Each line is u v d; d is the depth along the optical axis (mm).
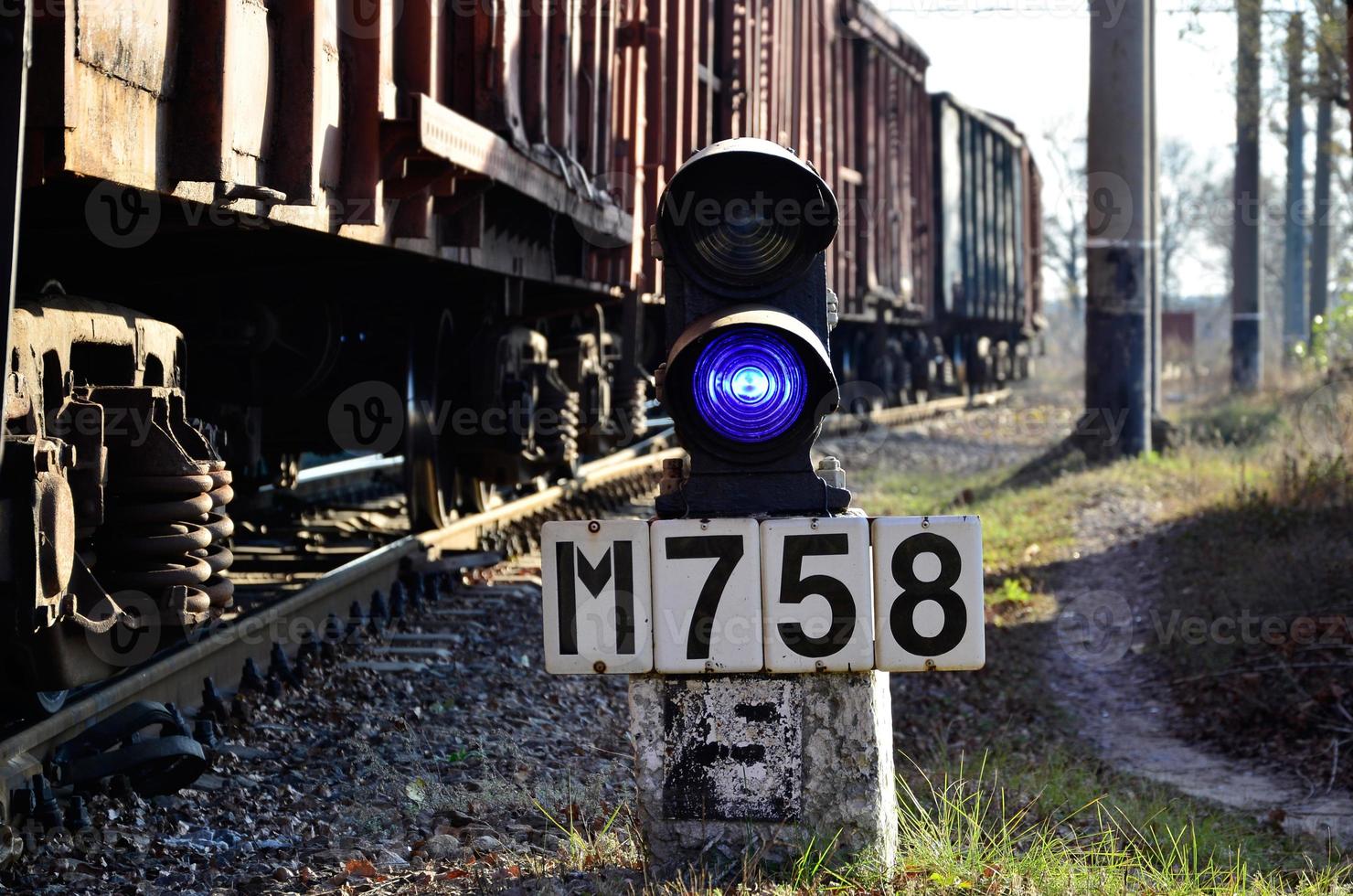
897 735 6875
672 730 3631
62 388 4238
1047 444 23391
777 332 3518
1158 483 15227
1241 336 28125
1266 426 19219
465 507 11047
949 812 4660
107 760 4539
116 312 4723
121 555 4395
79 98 3721
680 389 3564
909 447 21766
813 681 3619
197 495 4523
